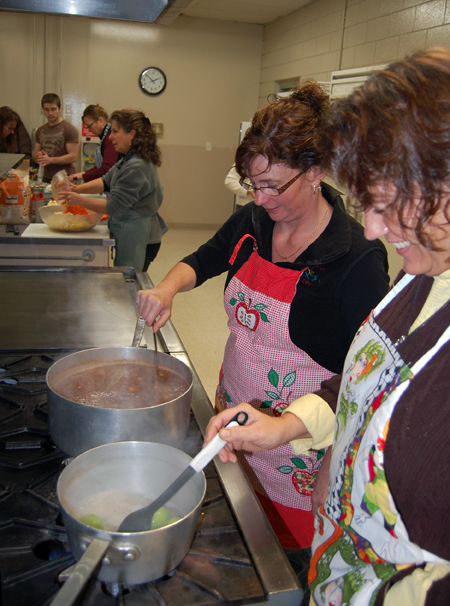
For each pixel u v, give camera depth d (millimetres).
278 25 6664
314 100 925
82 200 2746
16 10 1882
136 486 731
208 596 593
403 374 570
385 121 452
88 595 582
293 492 1136
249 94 7363
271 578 615
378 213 515
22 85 6535
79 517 664
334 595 646
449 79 446
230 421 775
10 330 1308
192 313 4035
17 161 2576
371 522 594
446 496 525
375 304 974
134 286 1743
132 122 2811
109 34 6637
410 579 552
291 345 1088
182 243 6555
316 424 835
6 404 965
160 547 568
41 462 807
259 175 954
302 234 1075
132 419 773
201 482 663
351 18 4957
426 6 3891
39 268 1847
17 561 617
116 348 1023
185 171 7434
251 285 1134
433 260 540
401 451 553
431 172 437
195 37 6934
